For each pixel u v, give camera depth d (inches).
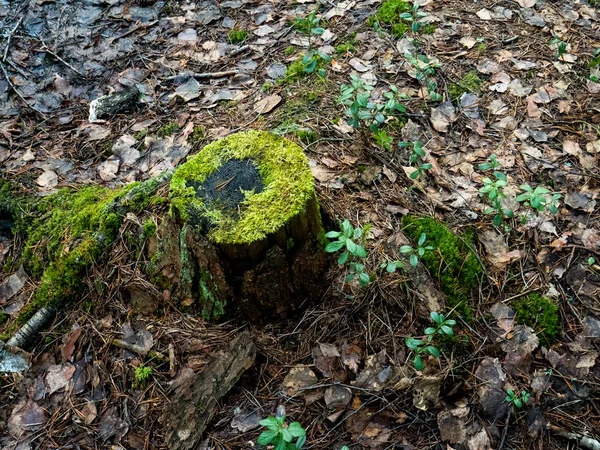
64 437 33.5
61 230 42.1
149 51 60.0
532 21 55.2
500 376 33.1
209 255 32.8
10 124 53.6
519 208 40.8
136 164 48.6
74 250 39.8
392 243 37.6
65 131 52.7
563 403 32.4
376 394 32.5
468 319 35.3
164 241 36.4
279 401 33.0
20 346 37.7
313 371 33.8
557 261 38.1
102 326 37.4
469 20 56.1
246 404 33.1
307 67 44.2
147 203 41.0
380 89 49.7
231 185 34.3
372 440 31.3
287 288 34.9
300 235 33.7
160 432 32.8
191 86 54.7
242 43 59.2
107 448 32.6
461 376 33.1
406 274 36.2
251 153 35.6
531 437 31.3
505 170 43.3
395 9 56.9
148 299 37.7
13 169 49.0
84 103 55.5
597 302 36.3
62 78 57.3
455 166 43.8
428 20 56.0
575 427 31.5
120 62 59.2
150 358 35.4
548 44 52.5
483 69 50.8
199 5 64.7
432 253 37.2
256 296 34.8
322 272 36.3
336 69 52.2
